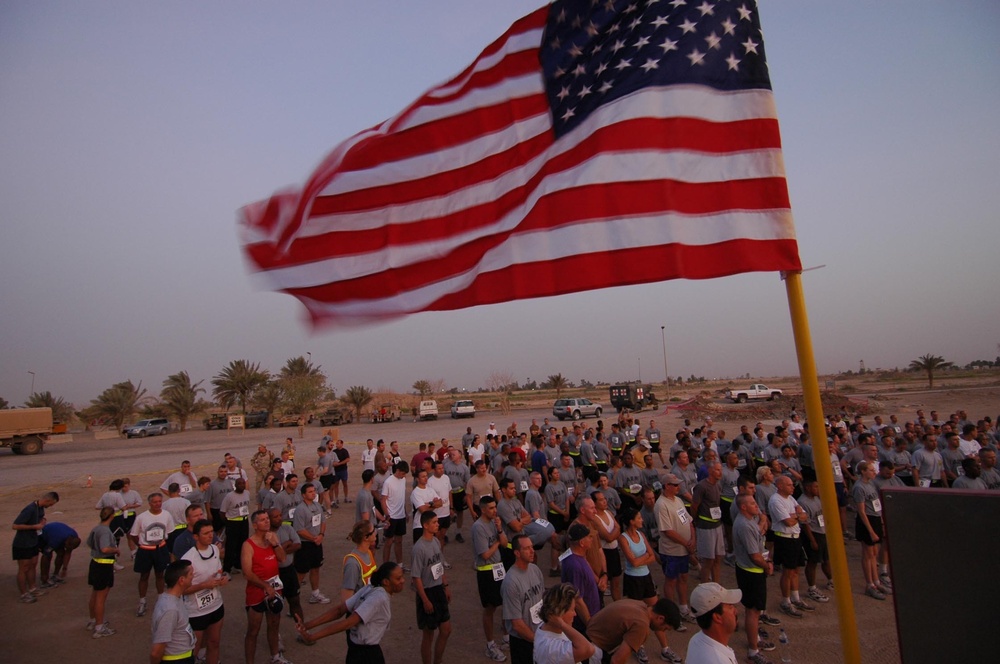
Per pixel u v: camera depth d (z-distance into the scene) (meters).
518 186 4.75
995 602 1.91
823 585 8.97
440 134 5.12
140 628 8.30
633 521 6.99
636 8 4.56
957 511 2.01
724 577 9.55
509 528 8.26
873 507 8.51
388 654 7.16
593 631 4.54
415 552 6.50
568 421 43.38
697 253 3.92
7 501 19.25
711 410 42.44
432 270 4.87
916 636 2.05
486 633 6.97
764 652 6.78
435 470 10.69
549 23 4.94
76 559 12.21
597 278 4.11
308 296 5.10
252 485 20.42
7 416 35.91
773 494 8.87
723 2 4.34
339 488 19.16
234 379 54.94
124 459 30.45
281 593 7.61
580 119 4.52
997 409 36.94
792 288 3.78
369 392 59.81
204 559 6.33
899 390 53.75
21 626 8.39
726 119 4.12
